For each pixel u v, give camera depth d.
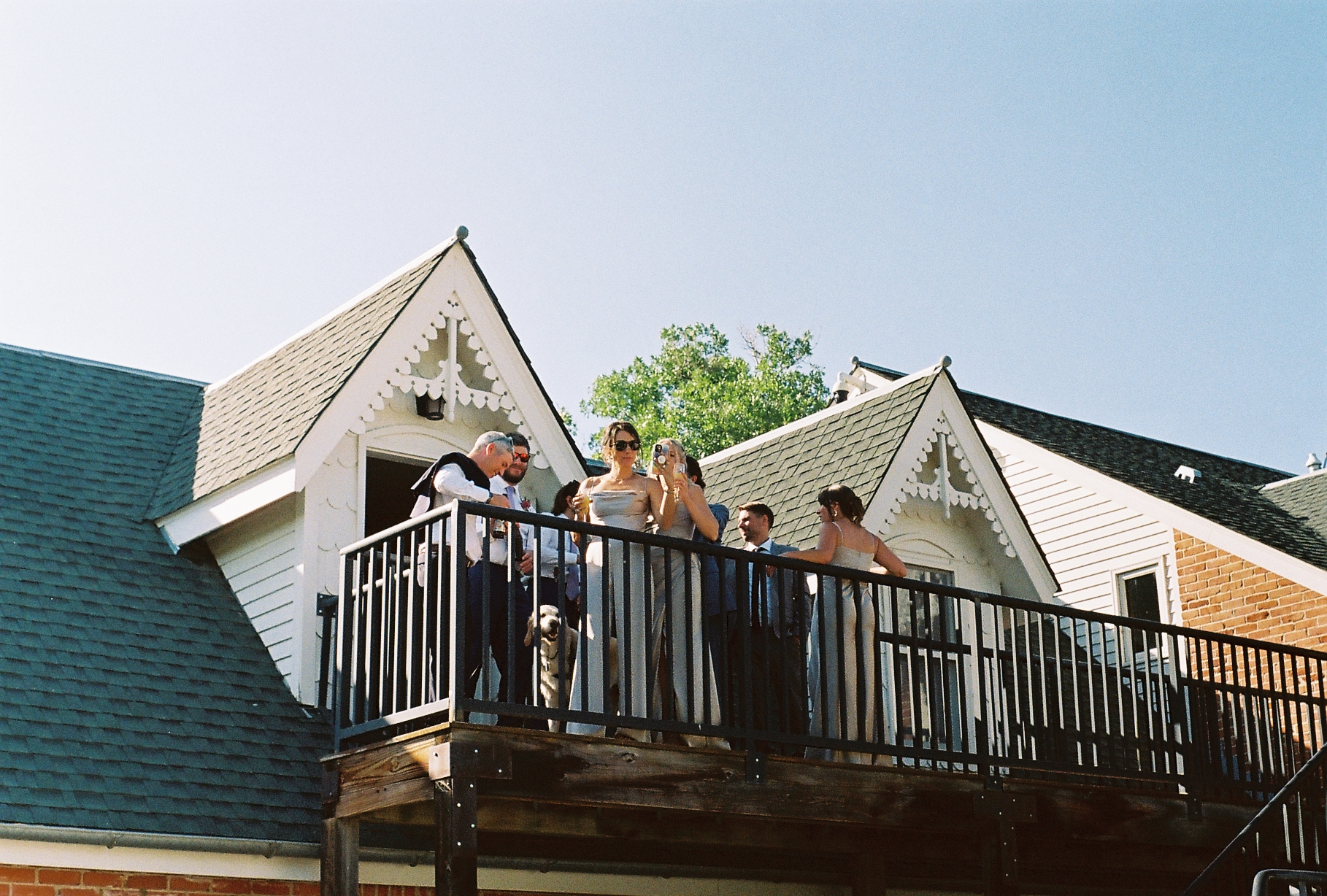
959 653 9.68
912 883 11.88
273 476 10.21
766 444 14.41
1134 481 18.14
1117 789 10.32
